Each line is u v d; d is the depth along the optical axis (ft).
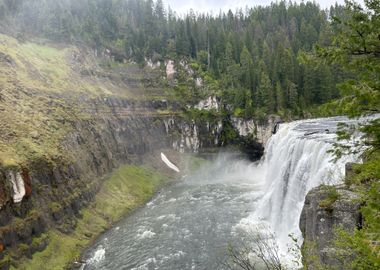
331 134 140.05
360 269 33.12
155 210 152.87
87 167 158.51
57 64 238.27
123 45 360.28
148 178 207.62
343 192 55.83
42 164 118.83
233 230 122.11
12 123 127.13
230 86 314.14
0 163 98.78
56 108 168.25
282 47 302.25
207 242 112.16
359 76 32.42
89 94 222.69
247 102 274.98
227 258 98.37
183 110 288.51
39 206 108.47
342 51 31.73
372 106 30.58
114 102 241.14
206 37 397.80
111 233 125.80
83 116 189.37
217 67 349.00
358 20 30.86
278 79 278.05
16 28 260.83
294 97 261.44
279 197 132.77
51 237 106.93
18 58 196.24
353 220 49.83
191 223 132.26
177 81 324.80
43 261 96.99
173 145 270.26
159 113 275.80
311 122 203.31
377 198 31.01
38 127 139.74
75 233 117.60
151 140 253.24
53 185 121.19
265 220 132.98
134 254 106.22
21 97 152.97
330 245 51.11
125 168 204.13
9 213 94.48
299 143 128.67
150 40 362.94
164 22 438.81
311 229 60.54
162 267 96.68
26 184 104.12
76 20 349.61
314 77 258.98
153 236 120.47
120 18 423.23
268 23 439.63
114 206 151.53
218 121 282.97
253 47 350.64
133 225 133.49
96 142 184.96
